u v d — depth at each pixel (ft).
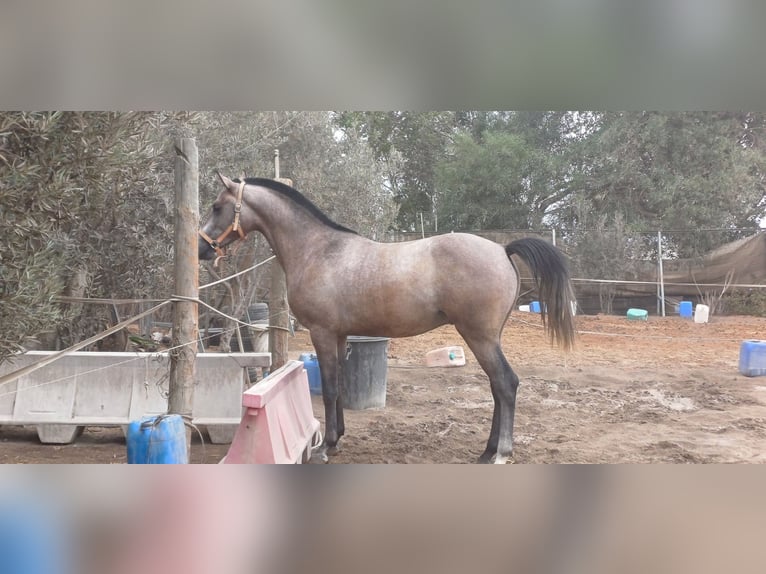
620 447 14.74
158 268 19.69
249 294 25.00
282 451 11.55
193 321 11.84
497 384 13.09
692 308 45.37
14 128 8.46
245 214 14.70
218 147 25.77
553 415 18.29
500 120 65.41
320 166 34.83
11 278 8.36
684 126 49.19
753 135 51.47
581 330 38.47
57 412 15.72
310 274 14.02
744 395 21.02
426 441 15.55
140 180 15.28
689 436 15.83
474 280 12.71
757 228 46.29
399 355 31.30
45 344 19.30
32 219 8.54
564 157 56.90
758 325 39.65
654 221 51.72
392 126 64.64
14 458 14.42
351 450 14.70
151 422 10.00
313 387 21.36
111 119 10.16
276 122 31.12
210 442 16.24
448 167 59.57
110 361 16.08
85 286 18.26
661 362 28.09
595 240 47.26
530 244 13.24
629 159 51.16
